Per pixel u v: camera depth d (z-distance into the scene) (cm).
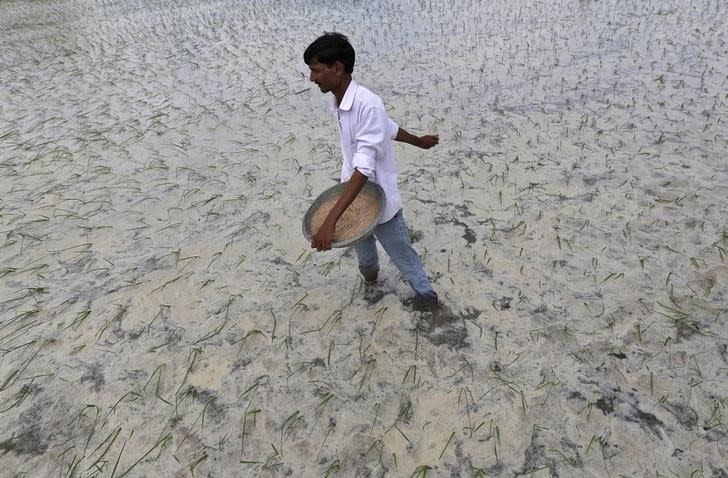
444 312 276
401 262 244
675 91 523
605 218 343
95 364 261
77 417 233
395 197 216
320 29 920
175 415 232
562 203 365
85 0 1431
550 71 618
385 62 705
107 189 429
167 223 379
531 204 367
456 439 211
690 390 222
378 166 207
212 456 213
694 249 306
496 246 327
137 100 637
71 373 256
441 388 234
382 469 203
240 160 468
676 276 287
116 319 289
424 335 263
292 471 205
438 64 678
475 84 600
